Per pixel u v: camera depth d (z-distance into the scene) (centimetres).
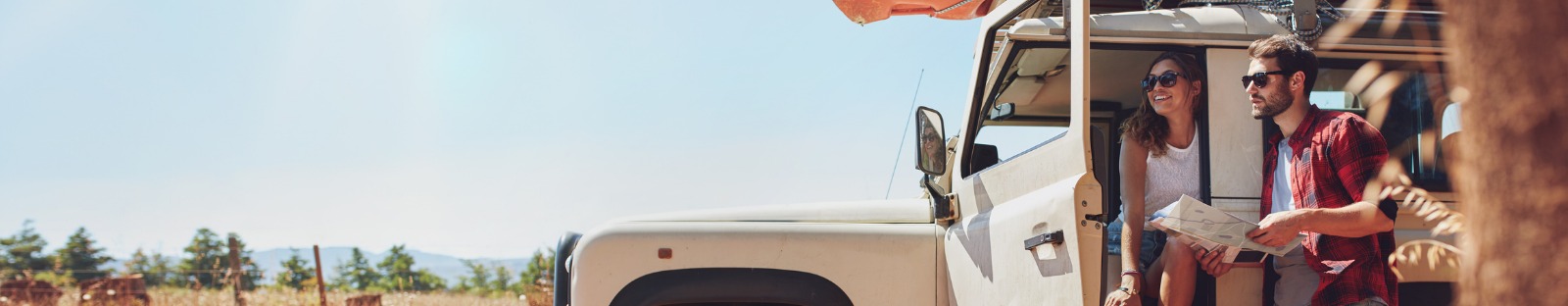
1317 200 340
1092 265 319
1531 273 116
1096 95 464
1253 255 367
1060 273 330
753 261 434
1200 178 377
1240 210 372
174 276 1580
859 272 430
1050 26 387
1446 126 379
